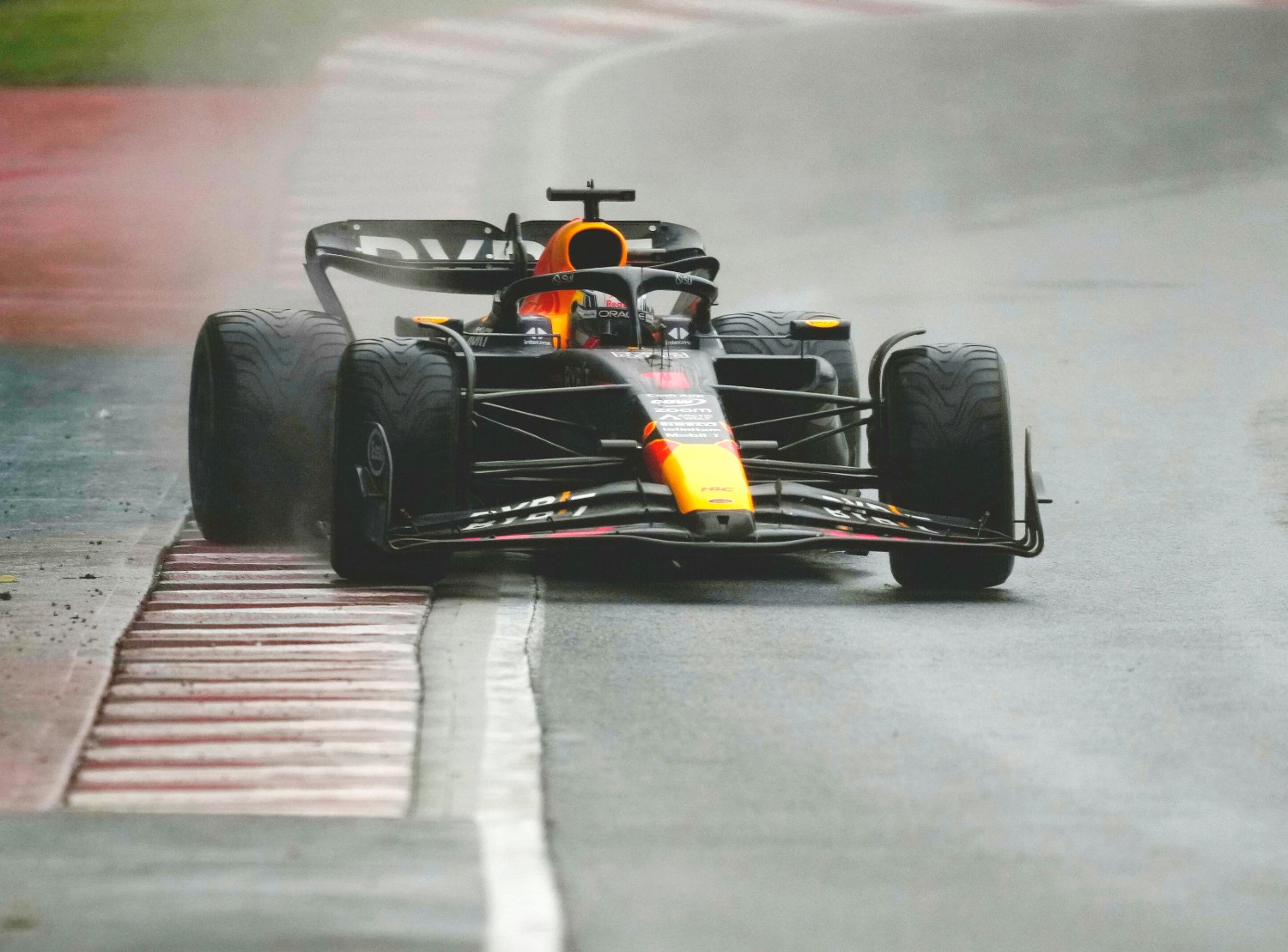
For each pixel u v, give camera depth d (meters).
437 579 29.69
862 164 100.00
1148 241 82.69
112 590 29.09
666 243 41.16
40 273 74.25
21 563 31.30
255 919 16.19
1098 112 112.75
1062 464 42.38
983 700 23.27
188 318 66.62
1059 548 33.97
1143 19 138.38
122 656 25.02
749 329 37.94
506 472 31.22
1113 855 17.92
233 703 22.89
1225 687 24.00
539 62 121.50
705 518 27.48
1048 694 23.59
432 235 38.66
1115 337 61.62
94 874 17.30
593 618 27.70
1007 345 60.31
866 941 15.82
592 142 101.56
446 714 22.48
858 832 18.50
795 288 72.81
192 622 26.95
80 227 82.94
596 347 33.50
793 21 136.00
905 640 26.48
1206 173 99.31
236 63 117.44
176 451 43.50
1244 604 29.11
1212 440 44.97
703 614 28.17
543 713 22.53
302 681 23.88
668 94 113.62
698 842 18.19
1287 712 22.80
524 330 34.19
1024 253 80.19
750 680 24.12
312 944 15.66
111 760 20.81
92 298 69.75
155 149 98.12
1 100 109.56
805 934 15.95
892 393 30.77
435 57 121.12
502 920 16.19
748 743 21.38
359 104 108.50
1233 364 56.38
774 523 28.52
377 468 28.78
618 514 27.89
